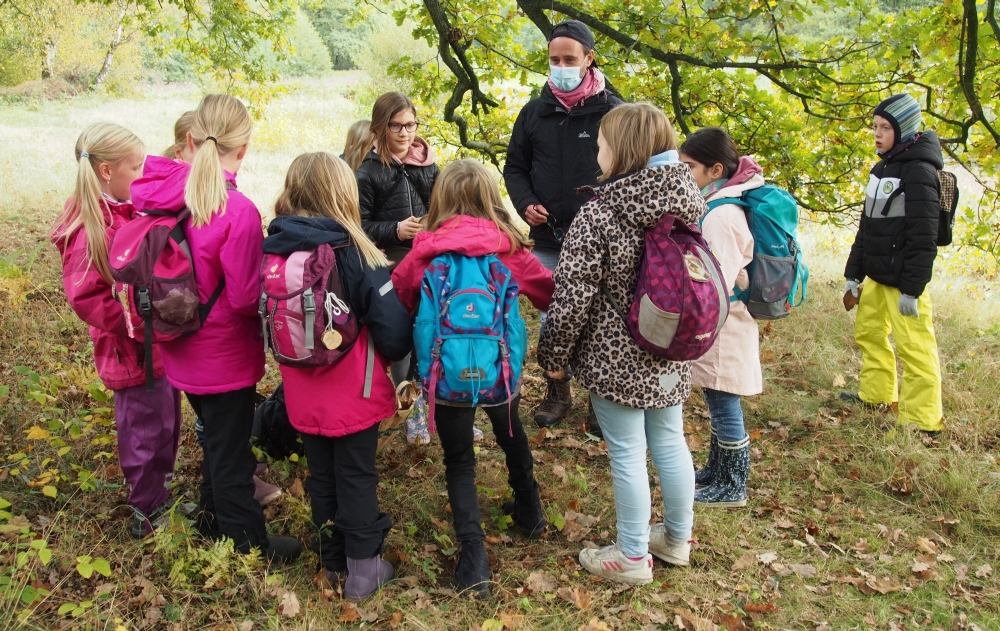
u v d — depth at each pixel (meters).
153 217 2.43
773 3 5.43
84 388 3.93
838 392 4.80
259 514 2.83
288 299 2.38
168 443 2.92
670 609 2.76
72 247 2.58
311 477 2.77
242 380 2.60
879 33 5.42
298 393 2.59
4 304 4.89
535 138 3.92
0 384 3.98
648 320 2.49
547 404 4.27
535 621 2.65
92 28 25.97
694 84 6.07
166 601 2.59
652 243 2.49
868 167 6.05
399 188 3.64
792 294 3.19
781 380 4.97
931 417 4.18
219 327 2.52
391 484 3.51
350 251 2.50
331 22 42.19
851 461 3.93
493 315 2.54
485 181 2.71
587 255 2.53
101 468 3.36
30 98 22.14
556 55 3.66
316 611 2.61
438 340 2.51
